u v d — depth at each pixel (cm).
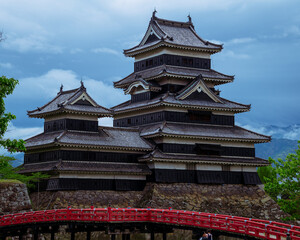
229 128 10238
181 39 10556
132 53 10881
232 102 10406
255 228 5022
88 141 8775
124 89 11088
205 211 9206
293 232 4691
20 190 7712
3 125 4912
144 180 9250
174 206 8925
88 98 9162
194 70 10494
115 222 6216
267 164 10225
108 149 8994
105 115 9238
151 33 10688
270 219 9712
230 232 5375
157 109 9725
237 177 9994
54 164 8531
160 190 8994
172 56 10312
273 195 11131
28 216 6669
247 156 10188
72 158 8644
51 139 8738
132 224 6388
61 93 9712
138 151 9338
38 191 8525
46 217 6612
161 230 6575
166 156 9144
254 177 10156
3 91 5038
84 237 8250
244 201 9762
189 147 9550
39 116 9450
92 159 8844
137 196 9062
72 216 6506
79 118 9038
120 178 8975
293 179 10281
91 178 8688
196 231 5912
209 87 10650
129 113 10425
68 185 8406
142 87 10219
